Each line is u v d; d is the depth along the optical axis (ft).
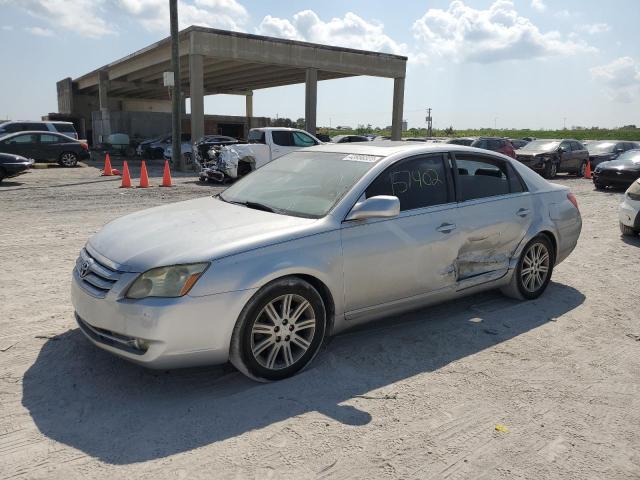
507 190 17.12
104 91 120.26
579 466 9.30
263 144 53.83
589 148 82.48
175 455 9.25
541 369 13.04
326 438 9.86
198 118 76.38
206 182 54.80
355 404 11.11
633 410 11.24
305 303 12.10
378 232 13.29
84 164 81.10
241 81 123.95
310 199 13.67
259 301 11.36
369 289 13.29
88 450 9.33
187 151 79.82
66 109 154.81
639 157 54.54
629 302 18.45
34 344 13.57
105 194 43.14
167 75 68.13
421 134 244.63
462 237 15.16
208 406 10.87
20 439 9.59
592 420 10.80
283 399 11.21
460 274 15.37
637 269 23.13
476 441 9.95
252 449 9.46
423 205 14.58
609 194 51.98
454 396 11.59
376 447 9.65
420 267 14.21
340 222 12.78
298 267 11.75
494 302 17.87
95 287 11.41
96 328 11.49
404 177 14.43
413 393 11.65
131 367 12.48
